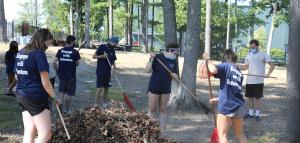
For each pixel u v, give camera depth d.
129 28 49.28
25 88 6.17
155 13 55.72
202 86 16.80
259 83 10.72
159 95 8.74
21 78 6.20
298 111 7.20
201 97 13.96
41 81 6.19
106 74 11.54
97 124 7.14
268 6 37.16
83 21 56.56
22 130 8.91
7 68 12.61
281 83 19.22
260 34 63.12
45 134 6.25
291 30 7.02
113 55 11.62
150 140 7.30
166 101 8.82
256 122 10.55
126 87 15.88
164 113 8.88
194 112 11.20
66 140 7.14
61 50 10.63
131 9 47.03
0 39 28.30
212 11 43.25
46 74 6.13
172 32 12.03
